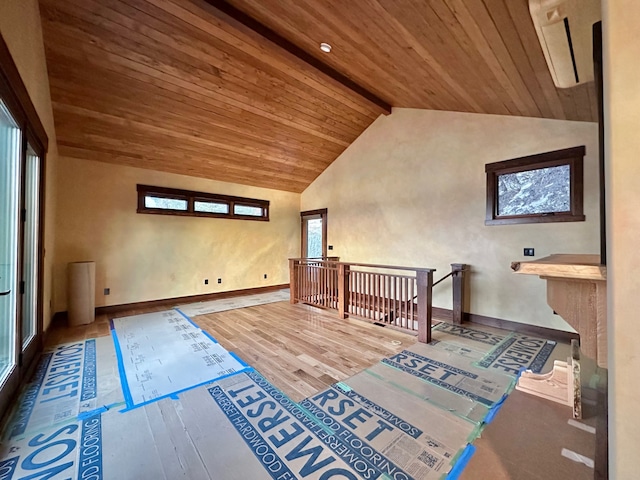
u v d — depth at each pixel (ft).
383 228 17.67
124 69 10.91
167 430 5.93
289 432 5.86
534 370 8.60
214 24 10.01
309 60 11.64
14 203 7.41
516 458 5.14
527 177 12.09
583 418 6.27
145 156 15.66
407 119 16.37
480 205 13.39
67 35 9.38
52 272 12.98
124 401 6.98
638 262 1.95
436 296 14.98
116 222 15.55
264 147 17.71
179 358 9.50
